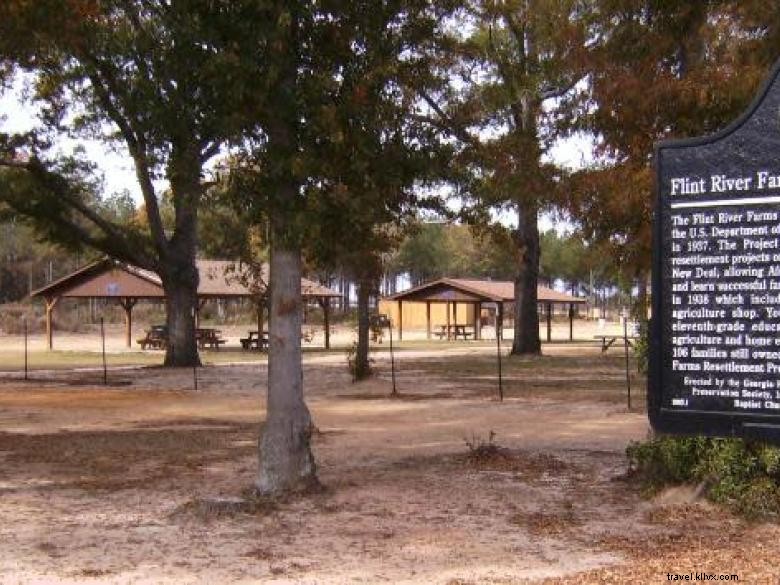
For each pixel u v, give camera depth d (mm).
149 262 32688
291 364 9641
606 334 71562
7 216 31578
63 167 30203
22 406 20312
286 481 9594
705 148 6008
